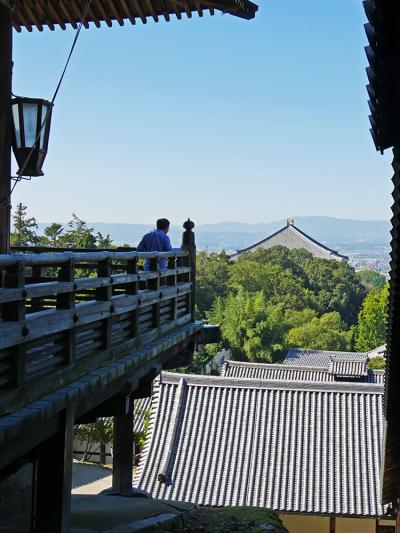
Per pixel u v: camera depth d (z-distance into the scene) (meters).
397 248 5.63
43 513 5.99
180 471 19.80
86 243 44.84
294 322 69.56
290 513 18.81
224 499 19.02
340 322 71.12
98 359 6.68
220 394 22.30
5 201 7.11
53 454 5.92
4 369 4.91
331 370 40.09
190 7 8.30
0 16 7.07
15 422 4.71
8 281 4.93
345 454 20.42
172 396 22.02
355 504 18.75
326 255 132.50
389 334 6.75
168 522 8.98
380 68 4.79
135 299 7.76
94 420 7.95
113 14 8.60
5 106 7.11
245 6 8.23
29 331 5.10
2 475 6.65
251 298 60.62
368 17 4.49
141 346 8.10
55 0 8.37
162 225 9.95
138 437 29.38
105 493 10.32
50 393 5.60
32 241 44.00
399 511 11.64
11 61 7.21
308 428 21.31
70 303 5.92
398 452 9.29
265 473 19.86
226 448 20.61
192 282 10.97
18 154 7.29
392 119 5.23
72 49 7.32
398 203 5.27
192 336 10.84
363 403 21.94
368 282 118.44
